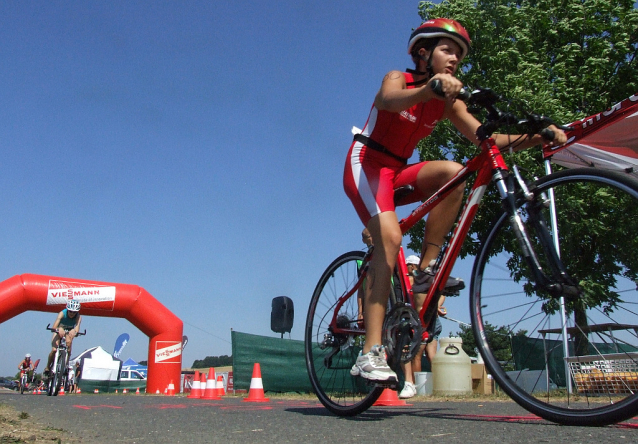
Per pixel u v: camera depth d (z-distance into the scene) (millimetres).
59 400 5602
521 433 1891
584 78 12617
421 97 2145
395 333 2510
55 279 12594
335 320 3035
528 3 13586
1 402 4766
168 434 2117
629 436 1759
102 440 1974
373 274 2439
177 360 13508
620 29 13031
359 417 2648
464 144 12086
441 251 2561
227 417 2768
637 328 2205
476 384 6484
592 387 2281
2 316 11961
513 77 11695
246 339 10023
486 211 10859
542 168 10156
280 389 10141
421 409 3424
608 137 4594
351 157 2586
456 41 2432
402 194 2666
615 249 2318
